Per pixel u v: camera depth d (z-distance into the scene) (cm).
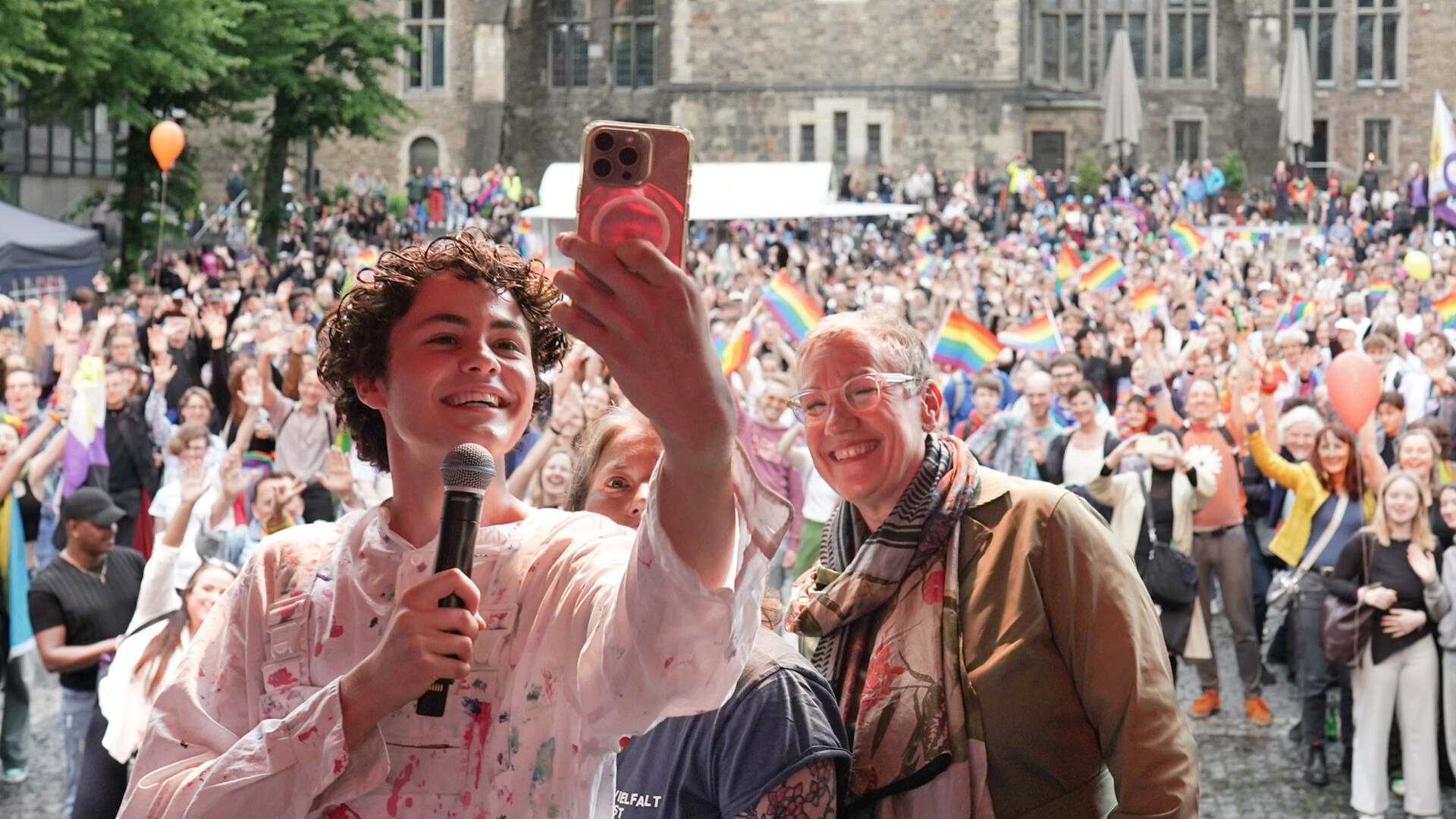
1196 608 980
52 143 4147
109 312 1314
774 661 306
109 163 4444
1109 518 862
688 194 190
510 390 233
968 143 5134
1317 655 867
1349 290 2573
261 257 3616
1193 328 2070
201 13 2966
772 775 295
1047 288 2316
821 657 339
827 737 301
